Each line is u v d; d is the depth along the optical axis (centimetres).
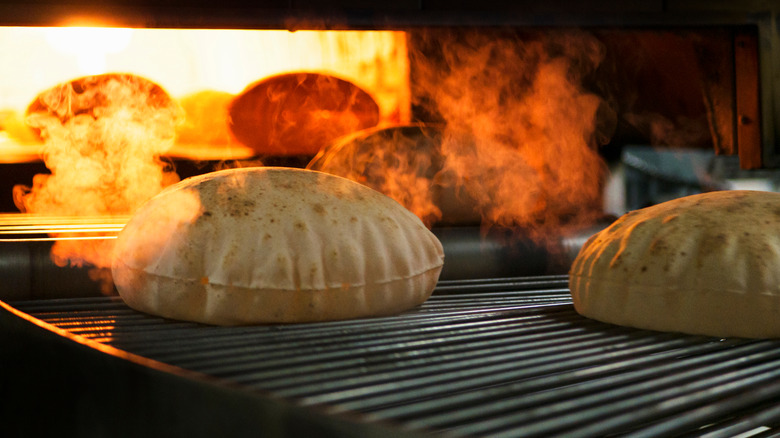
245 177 93
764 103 129
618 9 125
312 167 123
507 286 105
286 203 89
